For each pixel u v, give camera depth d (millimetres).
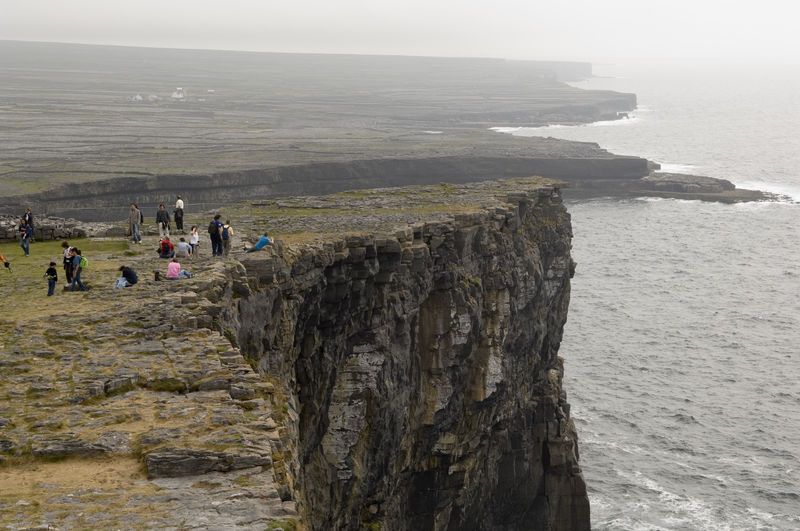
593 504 83500
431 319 63438
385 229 61156
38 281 50406
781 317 136625
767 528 79750
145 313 38625
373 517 57188
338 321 55094
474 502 68188
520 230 76625
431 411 62938
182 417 26656
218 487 22438
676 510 82625
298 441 42719
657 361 117438
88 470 23609
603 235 196625
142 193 199625
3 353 33000
